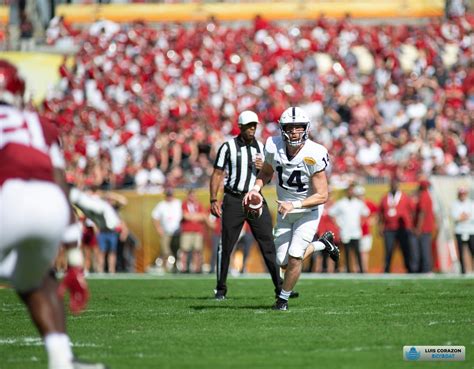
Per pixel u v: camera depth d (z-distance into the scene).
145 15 109.25
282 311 29.86
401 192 60.12
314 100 81.31
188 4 110.06
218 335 23.89
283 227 30.31
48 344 16.72
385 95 81.06
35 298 16.89
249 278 52.78
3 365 19.50
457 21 96.38
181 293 40.09
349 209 60.97
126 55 91.44
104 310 31.28
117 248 64.81
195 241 62.88
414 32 97.00
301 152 29.20
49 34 97.56
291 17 108.31
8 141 16.45
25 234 15.91
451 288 40.22
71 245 17.02
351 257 62.81
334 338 23.00
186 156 75.19
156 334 24.25
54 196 16.17
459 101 79.75
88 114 83.38
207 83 85.88
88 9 109.88
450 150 70.75
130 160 76.31
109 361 19.70
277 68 88.44
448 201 61.88
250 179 35.84
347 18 96.88
